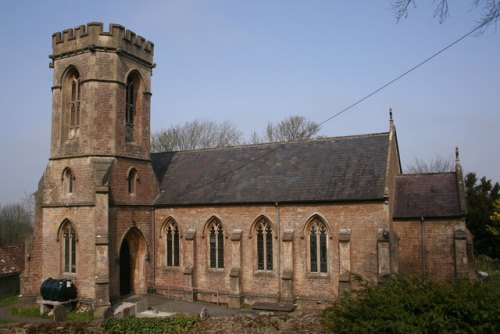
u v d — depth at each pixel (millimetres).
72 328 19703
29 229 79438
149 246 34219
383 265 27484
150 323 19844
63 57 32125
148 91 34844
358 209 28969
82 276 29531
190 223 33844
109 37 31281
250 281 31547
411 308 13758
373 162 30984
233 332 18672
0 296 36844
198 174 36688
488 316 13117
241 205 32219
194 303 32031
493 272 50906
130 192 32906
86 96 30844
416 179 32719
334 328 15219
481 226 43938
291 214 30781
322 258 30047
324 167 32375
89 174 30078
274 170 33938
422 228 29984
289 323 18078
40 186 32438
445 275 29188
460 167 30938
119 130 31703
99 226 29109
